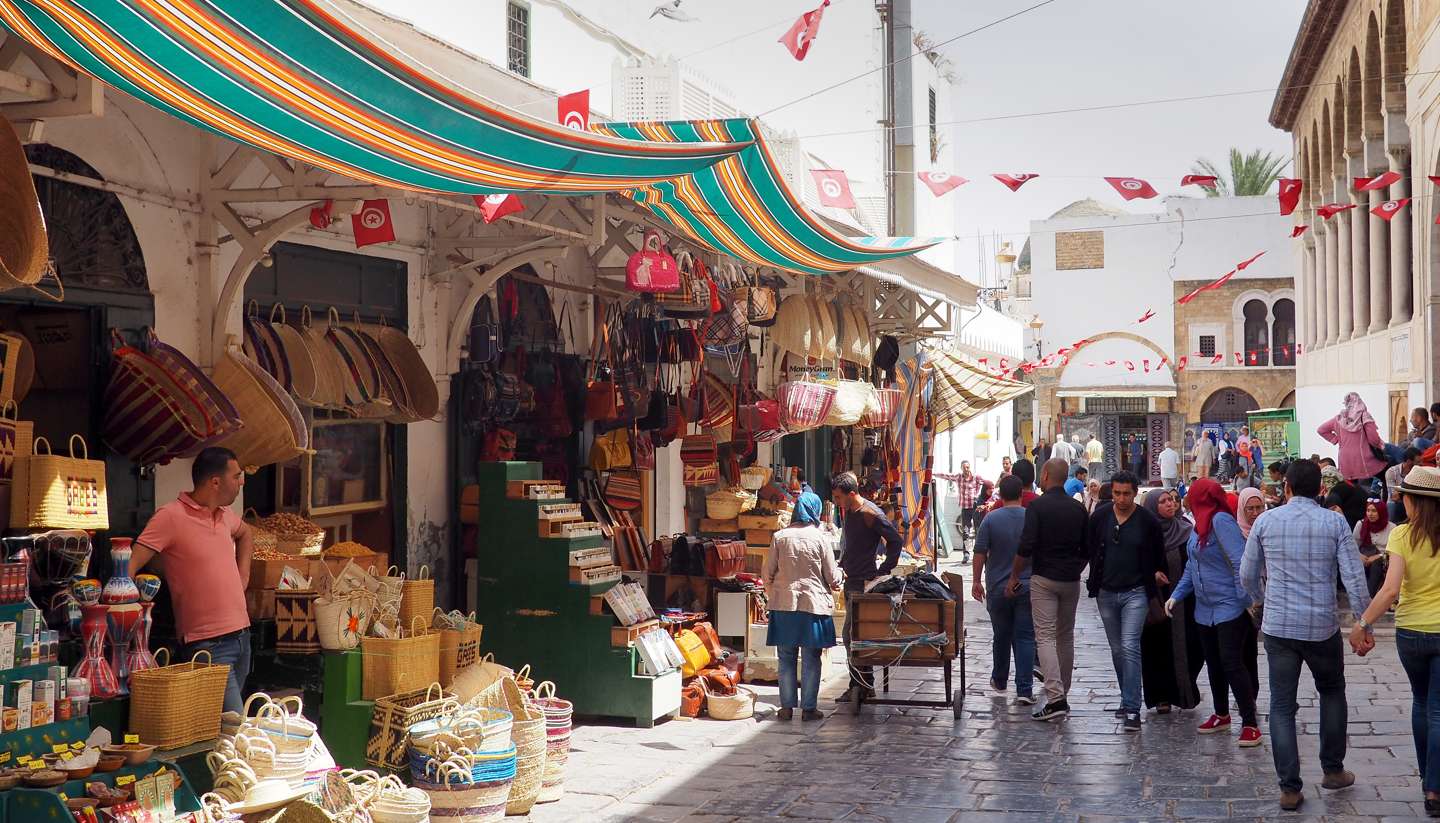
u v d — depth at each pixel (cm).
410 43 755
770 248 1012
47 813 476
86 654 578
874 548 1070
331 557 843
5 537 597
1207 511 846
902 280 1480
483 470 961
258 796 566
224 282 784
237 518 657
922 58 2427
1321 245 3334
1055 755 826
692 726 941
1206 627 877
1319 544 675
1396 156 2234
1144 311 4588
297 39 455
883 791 739
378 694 721
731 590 1149
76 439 688
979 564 1052
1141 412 4609
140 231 714
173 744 572
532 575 948
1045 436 4659
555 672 941
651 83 1436
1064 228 4638
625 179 705
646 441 1235
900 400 1912
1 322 688
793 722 956
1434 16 1833
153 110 720
